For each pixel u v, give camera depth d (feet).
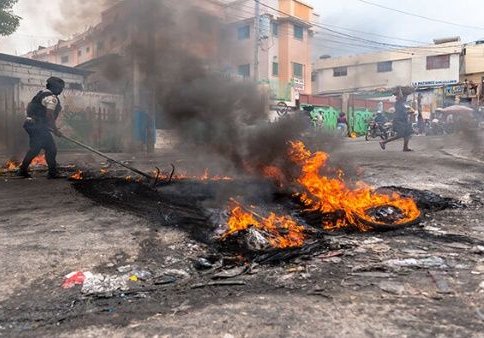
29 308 6.70
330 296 6.86
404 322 5.89
